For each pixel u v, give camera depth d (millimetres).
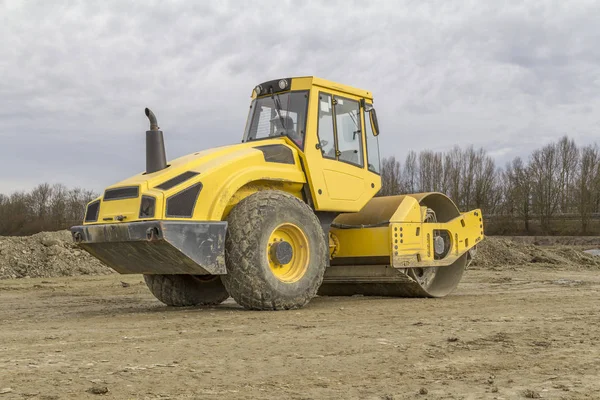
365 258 8211
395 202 8469
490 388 3381
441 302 7770
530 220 50781
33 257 15773
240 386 3428
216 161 6848
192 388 3375
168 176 6551
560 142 51781
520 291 9438
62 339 4941
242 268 6656
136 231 6250
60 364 3953
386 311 6793
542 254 18609
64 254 16109
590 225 47562
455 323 5742
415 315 6418
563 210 51594
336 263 8492
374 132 8570
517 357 4188
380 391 3330
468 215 9141
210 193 6566
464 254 9180
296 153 7559
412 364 3990
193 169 6684
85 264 16016
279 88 7906
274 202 6891
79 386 3393
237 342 4766
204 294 8078
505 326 5527
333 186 7758
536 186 50562
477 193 51781
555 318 6066
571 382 3506
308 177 7539
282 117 7852
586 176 49938
